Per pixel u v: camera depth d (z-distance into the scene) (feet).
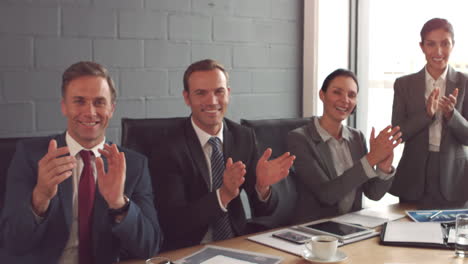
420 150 8.11
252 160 7.01
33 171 5.45
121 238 5.24
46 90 8.68
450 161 7.97
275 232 6.05
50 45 8.65
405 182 8.25
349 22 11.97
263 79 11.18
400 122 8.34
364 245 5.61
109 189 5.08
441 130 8.03
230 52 10.67
